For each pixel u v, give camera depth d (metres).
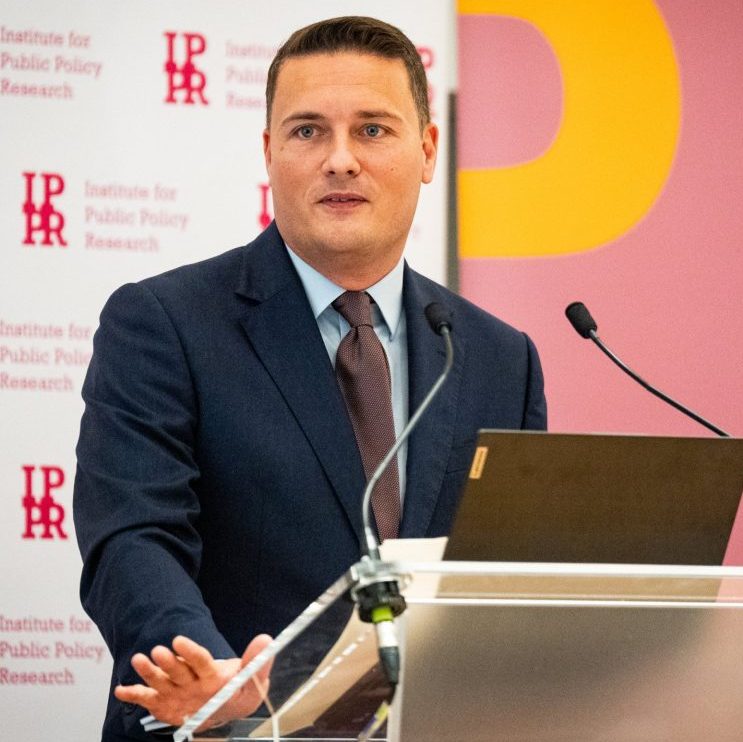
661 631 3.96
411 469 5.86
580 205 9.35
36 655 8.74
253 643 3.80
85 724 8.75
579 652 3.89
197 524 5.76
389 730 3.84
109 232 8.95
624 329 9.33
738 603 3.99
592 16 9.47
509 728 3.91
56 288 8.88
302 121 5.95
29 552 8.77
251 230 9.09
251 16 9.18
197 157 9.06
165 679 4.03
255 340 5.93
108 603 5.04
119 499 5.39
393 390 6.11
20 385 8.81
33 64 8.96
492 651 3.79
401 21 9.32
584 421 9.26
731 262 9.45
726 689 4.11
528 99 9.38
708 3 9.56
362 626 3.61
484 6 9.40
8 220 8.87
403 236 6.13
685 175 9.45
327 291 6.12
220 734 3.93
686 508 4.36
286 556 5.68
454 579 3.61
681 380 9.37
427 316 4.84
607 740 4.04
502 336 6.46
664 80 9.49
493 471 4.05
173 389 5.75
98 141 8.98
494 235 9.27
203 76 9.10
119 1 9.06
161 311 5.91
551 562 4.21
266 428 5.77
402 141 6.00
